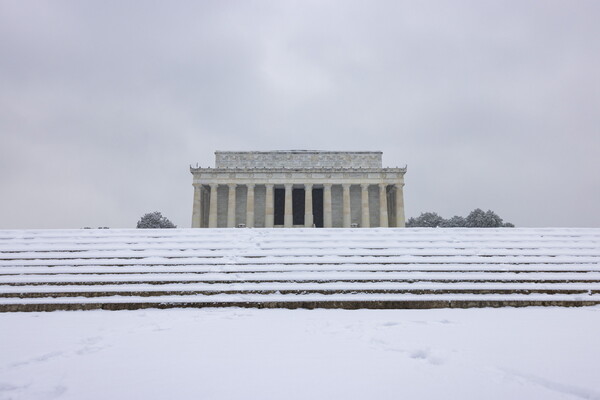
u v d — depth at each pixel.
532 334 10.05
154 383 6.20
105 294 16.86
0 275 18.48
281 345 8.87
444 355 7.73
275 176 61.84
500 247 21.39
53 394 5.79
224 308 15.82
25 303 15.96
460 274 18.28
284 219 61.34
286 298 16.47
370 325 11.59
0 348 8.81
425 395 5.64
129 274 18.70
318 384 6.11
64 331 10.97
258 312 14.76
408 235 23.48
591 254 20.38
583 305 16.19
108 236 23.14
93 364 7.35
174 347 8.71
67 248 21.09
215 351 8.30
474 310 15.06
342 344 8.95
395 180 62.22
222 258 20.23
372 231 23.81
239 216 64.94
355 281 17.97
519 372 6.70
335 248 21.42
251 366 7.12
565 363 7.21
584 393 5.68
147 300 16.28
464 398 5.53
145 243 22.23
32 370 7.00
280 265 19.34
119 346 8.88
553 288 17.08
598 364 7.16
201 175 61.88
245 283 17.69
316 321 12.46
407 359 7.58
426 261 19.77
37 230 23.66
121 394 5.73
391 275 18.16
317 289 17.11
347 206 61.41
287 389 5.88
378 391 5.80
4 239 22.45
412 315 13.77
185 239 22.58
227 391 5.80
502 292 17.00
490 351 8.15
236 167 64.56
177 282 17.98
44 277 18.02
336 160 65.75
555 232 23.41
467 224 69.69
